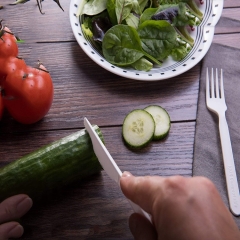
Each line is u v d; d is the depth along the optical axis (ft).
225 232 1.14
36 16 2.29
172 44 2.07
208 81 2.09
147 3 2.27
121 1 2.10
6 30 1.81
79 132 1.71
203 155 1.86
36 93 1.76
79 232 1.67
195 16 2.22
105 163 1.61
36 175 1.61
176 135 1.93
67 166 1.66
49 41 2.21
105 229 1.68
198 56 2.11
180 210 1.19
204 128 1.94
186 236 1.15
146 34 2.08
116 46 2.06
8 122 1.92
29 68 1.80
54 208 1.72
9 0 2.34
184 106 2.02
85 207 1.73
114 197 1.75
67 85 2.06
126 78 2.09
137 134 1.87
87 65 2.13
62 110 1.98
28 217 1.69
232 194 1.74
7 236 1.55
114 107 2.00
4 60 1.74
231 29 2.31
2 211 1.56
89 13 2.15
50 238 1.66
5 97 1.76
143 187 1.29
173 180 1.24
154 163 1.85
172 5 2.18
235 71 2.15
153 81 2.09
